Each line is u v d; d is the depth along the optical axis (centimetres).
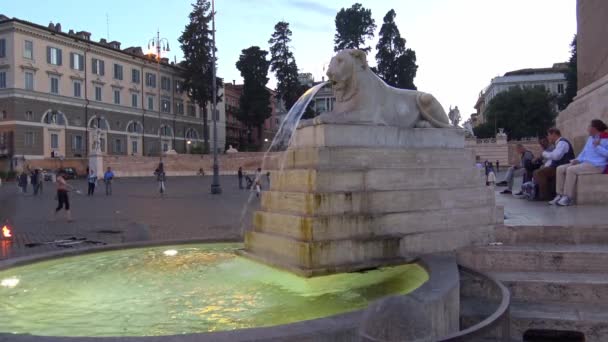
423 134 630
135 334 361
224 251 716
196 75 7000
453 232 591
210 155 6300
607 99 1016
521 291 487
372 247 533
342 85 607
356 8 6956
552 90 9938
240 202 2434
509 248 559
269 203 617
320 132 564
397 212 563
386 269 532
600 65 1096
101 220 1653
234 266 591
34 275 560
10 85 5500
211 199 2664
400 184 579
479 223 612
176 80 7812
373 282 502
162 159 5881
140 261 643
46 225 1516
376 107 611
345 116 580
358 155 572
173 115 7712
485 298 494
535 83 10012
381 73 6825
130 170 5609
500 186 2033
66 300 455
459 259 558
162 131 7519
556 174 934
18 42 5538
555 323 431
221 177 5656
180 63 7481
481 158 6244
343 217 527
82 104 6278
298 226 523
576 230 584
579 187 888
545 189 1020
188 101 8019
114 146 6712
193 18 7025
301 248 504
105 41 7275
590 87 1135
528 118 7594
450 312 393
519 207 860
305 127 596
